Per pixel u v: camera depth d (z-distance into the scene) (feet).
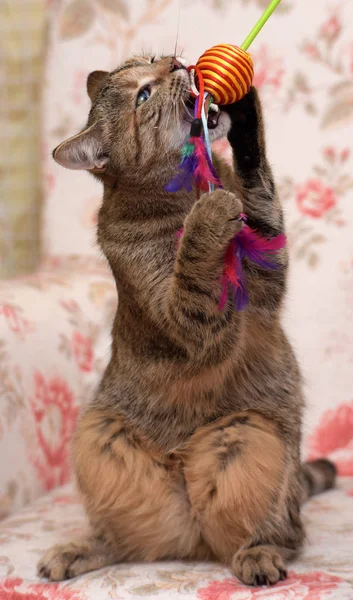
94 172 6.76
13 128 10.53
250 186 5.98
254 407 6.39
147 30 9.20
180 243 5.58
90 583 5.85
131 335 6.49
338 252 8.59
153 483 6.37
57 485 8.28
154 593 5.54
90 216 9.60
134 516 6.38
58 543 6.56
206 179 5.42
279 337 6.61
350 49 8.55
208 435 6.24
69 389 8.46
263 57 8.81
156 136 6.48
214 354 5.84
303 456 8.45
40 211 10.64
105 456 6.46
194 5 9.03
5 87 10.46
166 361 6.18
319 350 8.57
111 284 9.34
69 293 8.89
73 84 9.55
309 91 8.71
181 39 9.04
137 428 6.50
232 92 5.62
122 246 6.43
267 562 5.62
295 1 8.73
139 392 6.52
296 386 6.69
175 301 5.68
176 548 6.43
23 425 7.76
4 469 7.49
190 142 5.60
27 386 7.86
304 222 8.71
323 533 6.54
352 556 5.95
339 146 8.62
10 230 10.66
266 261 5.67
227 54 5.63
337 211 8.63
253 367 6.45
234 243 5.47
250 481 6.04
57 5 9.60
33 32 10.36
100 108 6.82
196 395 6.33
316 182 8.70
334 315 8.55
